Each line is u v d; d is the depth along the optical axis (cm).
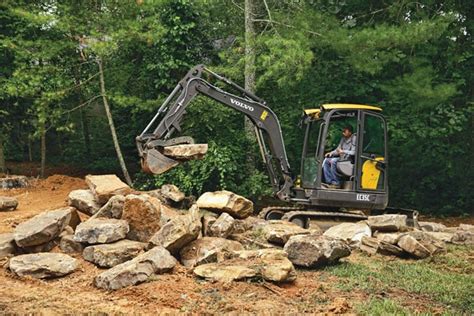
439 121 1456
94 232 764
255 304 576
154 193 1141
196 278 666
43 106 1492
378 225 940
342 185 1117
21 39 1488
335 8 1477
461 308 590
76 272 711
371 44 1302
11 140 2177
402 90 1393
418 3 1464
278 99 1588
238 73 1462
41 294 625
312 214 1094
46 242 779
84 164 2047
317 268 749
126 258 732
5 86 1483
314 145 1184
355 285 667
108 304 584
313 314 548
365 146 1109
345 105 1116
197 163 1402
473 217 1630
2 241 775
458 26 1534
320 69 1532
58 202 1260
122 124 1906
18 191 1427
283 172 1180
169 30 1534
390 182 1689
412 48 1403
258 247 838
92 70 1659
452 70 1537
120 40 1460
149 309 566
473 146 1639
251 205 952
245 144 1489
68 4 1521
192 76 1113
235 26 1712
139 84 1656
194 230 768
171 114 1070
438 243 927
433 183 1650
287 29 1434
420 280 704
